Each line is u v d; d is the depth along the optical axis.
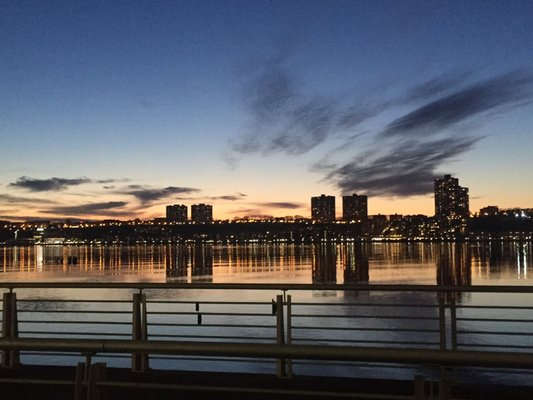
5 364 7.22
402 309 41.00
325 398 5.86
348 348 2.94
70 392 6.20
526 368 2.87
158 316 33.06
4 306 7.40
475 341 24.45
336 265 135.00
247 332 25.94
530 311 38.84
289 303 6.91
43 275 112.56
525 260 151.25
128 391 6.22
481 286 6.25
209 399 5.94
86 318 29.53
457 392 6.11
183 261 168.62
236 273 108.00
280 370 6.77
